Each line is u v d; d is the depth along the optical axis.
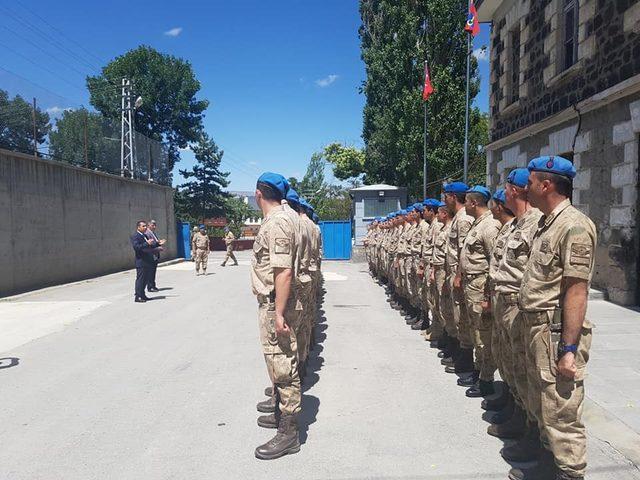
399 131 22.38
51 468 3.76
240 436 4.26
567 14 10.81
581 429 3.11
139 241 11.52
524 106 12.73
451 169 21.98
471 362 5.75
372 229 16.78
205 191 46.94
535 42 12.03
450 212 6.21
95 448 4.07
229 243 23.22
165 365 6.36
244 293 13.13
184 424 4.52
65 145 16.64
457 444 4.04
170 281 16.28
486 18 15.41
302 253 4.70
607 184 9.20
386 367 6.12
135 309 10.60
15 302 11.76
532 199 3.25
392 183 27.00
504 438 4.13
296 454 3.91
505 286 3.68
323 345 7.23
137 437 4.26
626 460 3.66
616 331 6.96
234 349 7.11
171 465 3.77
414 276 8.18
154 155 25.55
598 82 9.30
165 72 39.22
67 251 16.16
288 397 3.94
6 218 13.02
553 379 3.08
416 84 22.27
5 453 4.02
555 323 3.07
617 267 8.91
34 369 6.25
